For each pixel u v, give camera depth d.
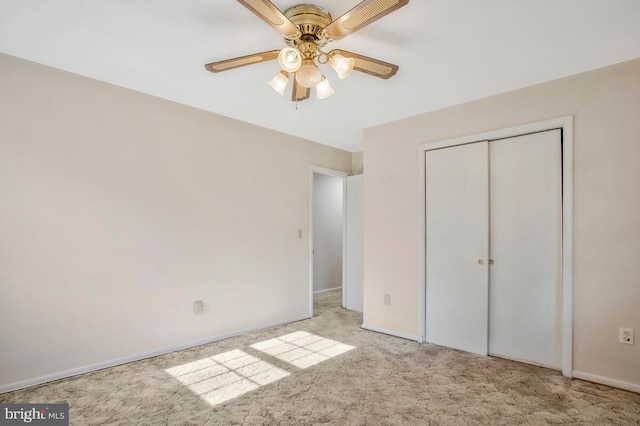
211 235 3.07
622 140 2.15
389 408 1.93
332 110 3.05
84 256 2.34
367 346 2.95
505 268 2.67
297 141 3.93
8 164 2.07
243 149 3.36
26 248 2.12
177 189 2.84
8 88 2.08
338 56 1.64
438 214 3.01
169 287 2.78
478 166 2.79
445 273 2.96
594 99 2.25
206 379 2.29
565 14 1.64
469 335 2.80
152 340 2.67
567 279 2.31
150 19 1.69
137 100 2.62
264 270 3.52
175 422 1.79
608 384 2.16
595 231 2.23
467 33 1.81
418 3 1.55
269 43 1.92
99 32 1.82
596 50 2.00
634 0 1.53
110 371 2.39
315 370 2.45
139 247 2.61
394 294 3.27
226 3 1.55
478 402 1.99
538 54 2.04
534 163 2.54
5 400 1.98
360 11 1.35
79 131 2.33
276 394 2.09
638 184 2.10
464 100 2.80
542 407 1.93
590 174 2.26
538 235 2.51
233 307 3.23
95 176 2.40
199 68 2.23
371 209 3.49
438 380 2.28
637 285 2.09
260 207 3.50
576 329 2.29
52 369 2.21
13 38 1.88
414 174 3.16
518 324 2.59
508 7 1.58
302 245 3.94
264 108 3.00
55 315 2.22
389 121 3.35
